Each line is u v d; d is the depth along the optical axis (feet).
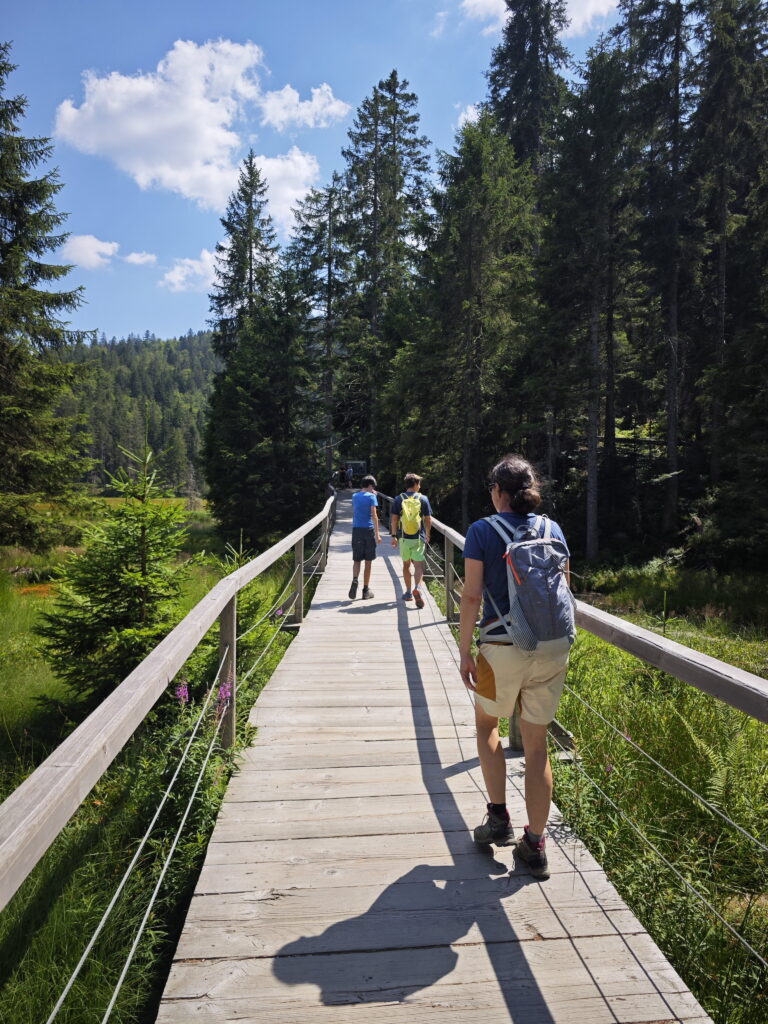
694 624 40.78
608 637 9.64
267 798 11.80
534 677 8.81
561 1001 7.12
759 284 76.74
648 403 100.68
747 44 73.10
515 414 84.07
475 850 10.12
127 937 9.03
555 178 73.67
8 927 9.53
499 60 101.35
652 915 9.11
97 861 10.98
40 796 4.55
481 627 9.23
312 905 8.77
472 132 78.84
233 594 13.29
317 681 18.49
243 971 7.54
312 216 125.29
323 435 106.73
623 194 79.51
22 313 54.03
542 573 8.61
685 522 76.33
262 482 97.35
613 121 70.49
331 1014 6.91
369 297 118.11
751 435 58.13
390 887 9.18
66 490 57.77
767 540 58.23
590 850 10.56
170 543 20.90
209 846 10.25
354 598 30.45
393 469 108.99
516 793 11.91
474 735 14.70
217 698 13.19
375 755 13.65
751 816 11.40
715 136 75.72
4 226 56.29
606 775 12.48
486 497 88.12
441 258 82.74
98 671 20.25
